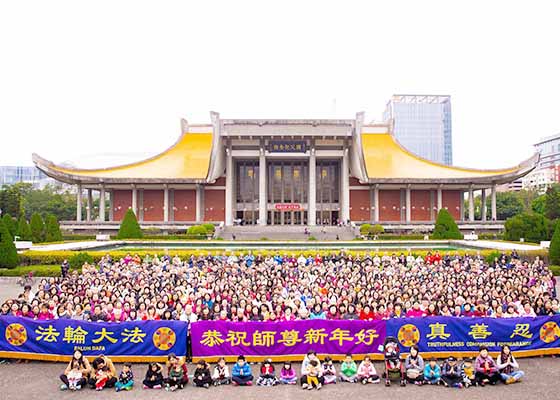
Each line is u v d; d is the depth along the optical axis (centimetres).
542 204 8156
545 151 19075
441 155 18875
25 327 1445
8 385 1266
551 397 1174
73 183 6669
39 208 10131
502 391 1217
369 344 1436
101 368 1258
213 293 1812
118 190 6969
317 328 1441
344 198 6950
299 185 7456
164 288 1870
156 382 1247
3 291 2695
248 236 5569
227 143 6900
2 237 3073
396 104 18938
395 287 1908
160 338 1421
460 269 2484
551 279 2181
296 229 5897
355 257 3153
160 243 4425
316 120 6781
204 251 3659
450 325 1446
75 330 1428
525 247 3706
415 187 6925
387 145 7394
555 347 1472
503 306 1630
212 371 1361
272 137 6769
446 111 19025
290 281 2109
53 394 1205
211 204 7056
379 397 1181
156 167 6975
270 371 1286
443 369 1282
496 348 1446
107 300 1648
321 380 1267
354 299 1711
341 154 7038
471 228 6203
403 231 6312
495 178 6494
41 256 3238
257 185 7475
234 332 1432
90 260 3105
